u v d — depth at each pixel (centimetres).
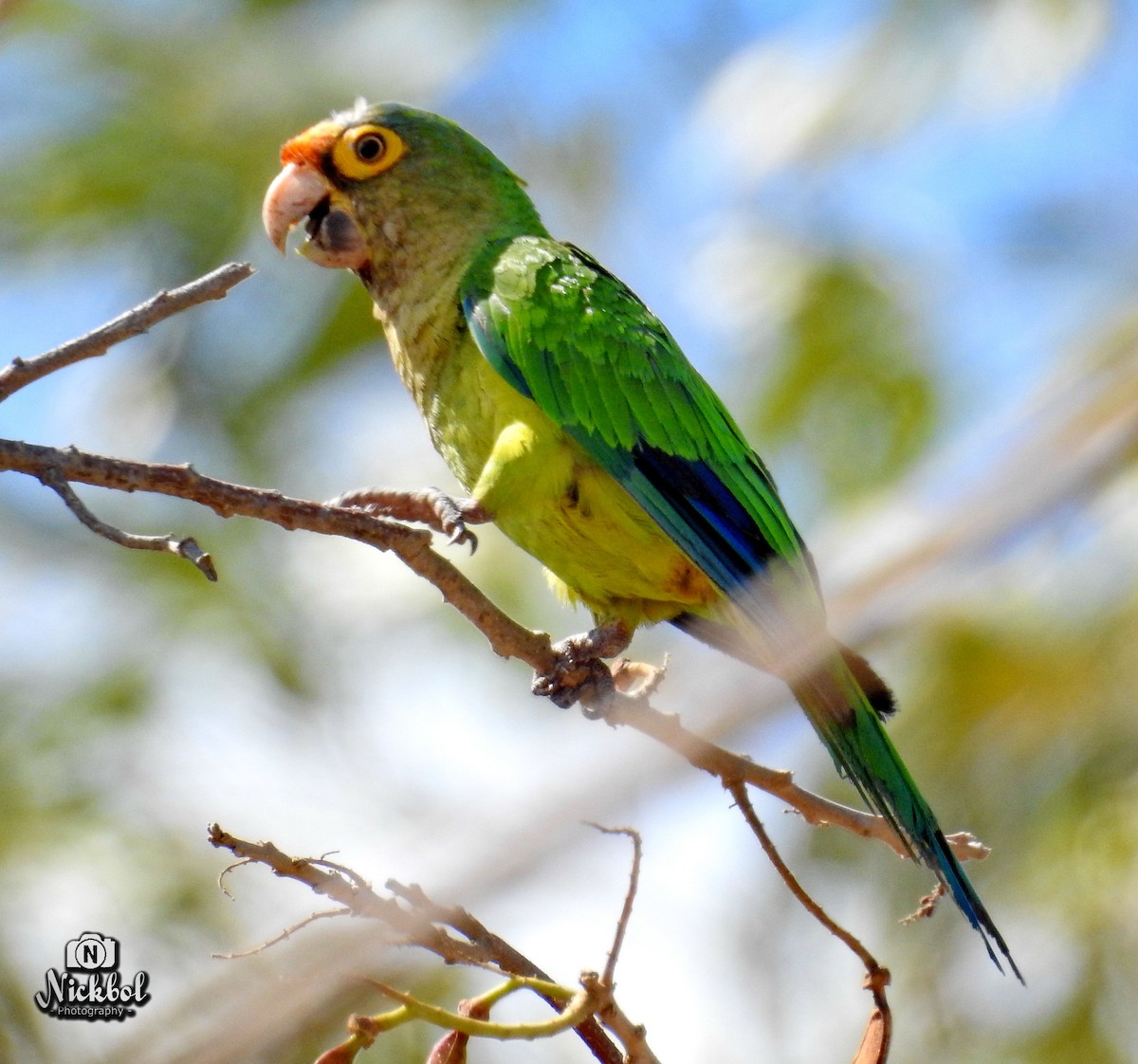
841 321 1271
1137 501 1088
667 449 862
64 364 553
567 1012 506
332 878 515
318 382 1370
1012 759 1117
